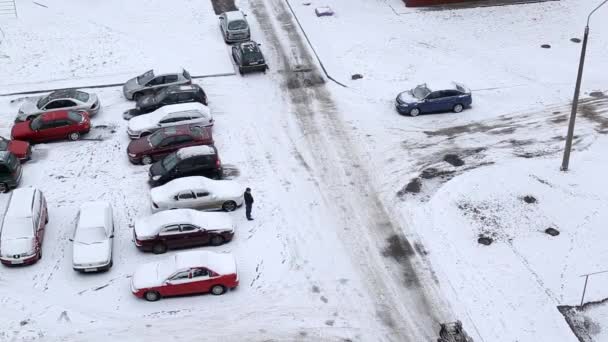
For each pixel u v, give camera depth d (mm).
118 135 32594
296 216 26875
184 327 21781
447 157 30656
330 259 24688
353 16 44531
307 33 42375
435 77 37375
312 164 30266
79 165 30203
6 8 42750
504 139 31984
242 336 21438
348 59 39344
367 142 31969
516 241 25297
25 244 24062
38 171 29734
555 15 44000
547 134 32250
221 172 28875
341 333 21547
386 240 25594
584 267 23922
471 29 42500
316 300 22891
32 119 32656
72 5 44125
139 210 27109
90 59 39125
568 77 37406
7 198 27953
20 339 21250
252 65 37500
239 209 27312
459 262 24359
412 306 22547
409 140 32094
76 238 24312
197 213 25453
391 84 36906
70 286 23453
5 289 23250
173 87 34406
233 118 33938
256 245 25328
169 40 41469
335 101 35562
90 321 22000
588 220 26281
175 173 28078
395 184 28859
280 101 35562
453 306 22453
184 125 31250
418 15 44312
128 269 24219
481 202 27516
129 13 44219
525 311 22094
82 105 33625
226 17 41125
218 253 23859
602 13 44156
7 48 39531
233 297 23047
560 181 28594
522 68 38344
